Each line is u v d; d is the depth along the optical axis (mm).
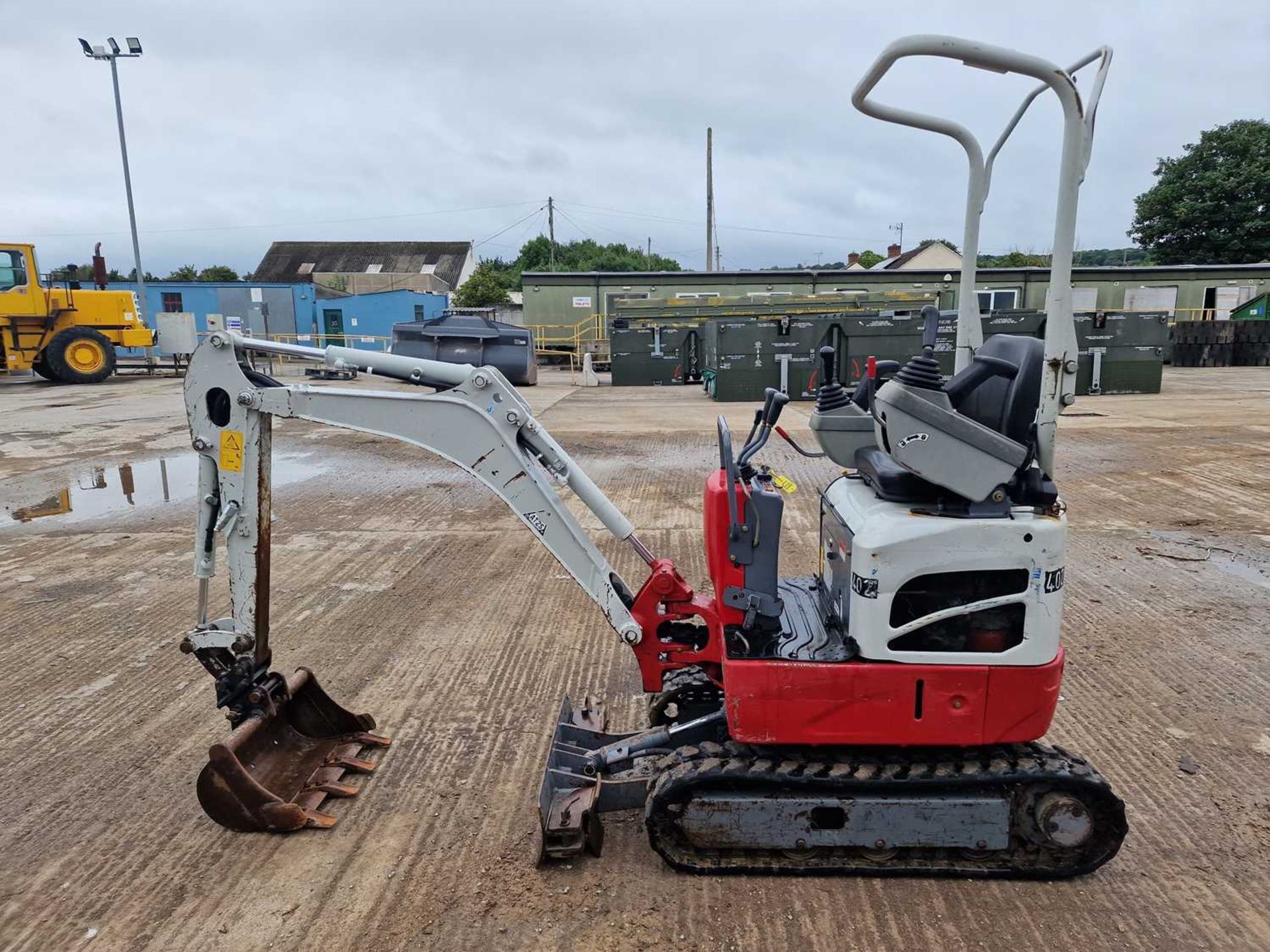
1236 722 4172
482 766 3830
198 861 3180
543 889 3000
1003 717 2904
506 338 19438
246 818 3330
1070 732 4086
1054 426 2811
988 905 2895
